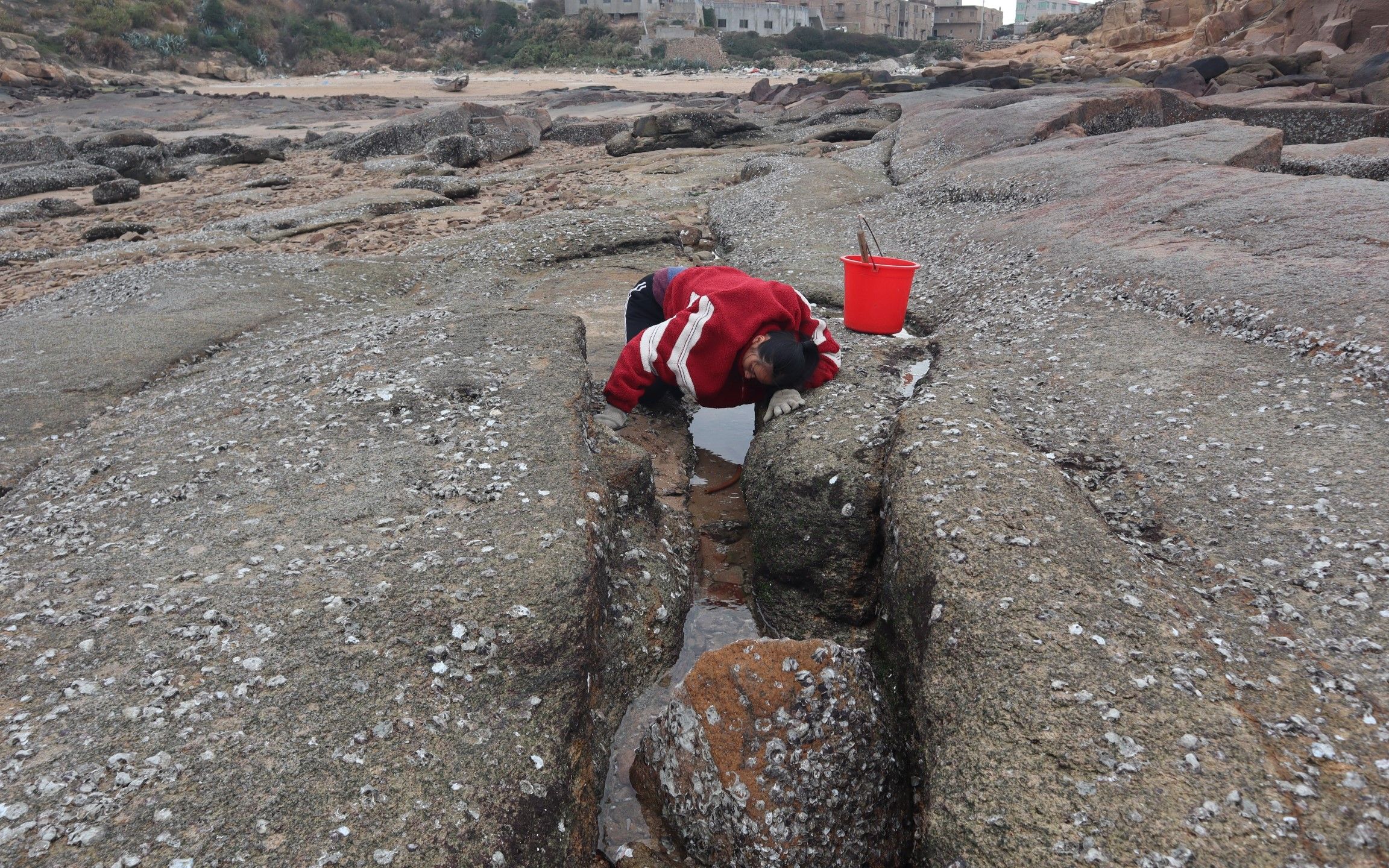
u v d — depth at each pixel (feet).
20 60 183.01
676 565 13.20
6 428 15.19
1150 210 23.08
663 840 9.02
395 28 296.71
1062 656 8.42
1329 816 6.94
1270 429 12.75
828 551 12.77
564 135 75.92
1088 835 6.90
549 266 27.96
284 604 9.50
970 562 9.66
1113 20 157.28
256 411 14.44
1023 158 32.81
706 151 60.23
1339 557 9.95
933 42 293.64
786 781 8.25
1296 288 16.56
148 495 12.07
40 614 9.57
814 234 29.27
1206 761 7.39
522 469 12.05
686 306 16.44
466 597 9.55
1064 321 17.76
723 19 323.98
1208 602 9.58
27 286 29.96
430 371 15.20
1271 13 101.65
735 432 18.25
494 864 7.29
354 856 7.00
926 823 7.64
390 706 8.30
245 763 7.64
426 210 41.75
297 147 85.15
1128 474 12.18
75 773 7.50
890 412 14.70
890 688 10.11
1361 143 34.83
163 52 225.97
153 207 49.65
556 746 8.45
